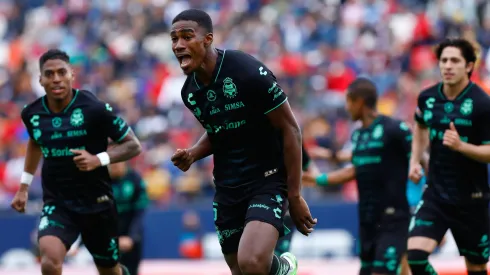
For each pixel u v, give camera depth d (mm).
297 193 13336
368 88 19000
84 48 44938
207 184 32281
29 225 29562
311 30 43094
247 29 43375
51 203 16469
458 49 16516
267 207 13297
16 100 41625
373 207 18844
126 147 16484
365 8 44469
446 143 16047
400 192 18719
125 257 21844
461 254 17297
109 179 16797
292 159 13320
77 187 16422
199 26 13070
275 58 40844
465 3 43062
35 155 17156
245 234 13070
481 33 41375
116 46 44406
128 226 21953
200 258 28984
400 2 45000
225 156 13664
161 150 34156
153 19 46031
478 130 16516
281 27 43406
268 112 13234
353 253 28328
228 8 46906
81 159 15633
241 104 13242
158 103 40188
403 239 18531
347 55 40812
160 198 32500
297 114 35062
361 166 19016
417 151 17609
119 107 38125
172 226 29219
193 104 13539
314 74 39688
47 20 48156
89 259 28141
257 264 12836
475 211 16766
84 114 16328
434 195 16969
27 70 44469
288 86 38906
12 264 29344
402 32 42781
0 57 46281
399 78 38500
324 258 28375
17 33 48375
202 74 13281
